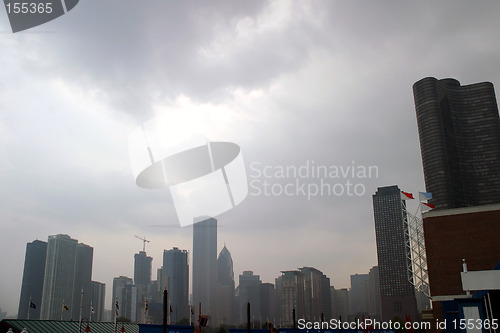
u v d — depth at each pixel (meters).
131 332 91.62
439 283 84.94
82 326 78.81
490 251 82.44
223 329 184.75
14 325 67.00
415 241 97.75
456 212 86.75
